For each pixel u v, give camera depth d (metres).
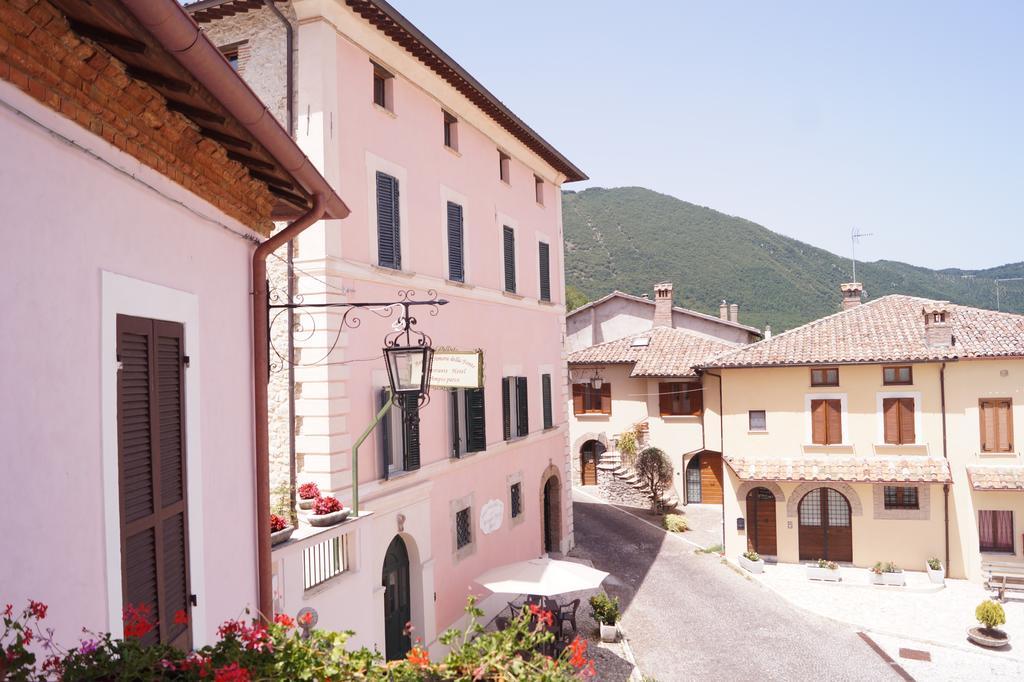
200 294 5.77
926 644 18.09
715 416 27.94
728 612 19.97
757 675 15.95
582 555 24.88
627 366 34.19
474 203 18.45
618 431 34.34
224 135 5.50
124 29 3.82
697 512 31.61
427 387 9.41
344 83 13.30
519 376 20.94
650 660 16.64
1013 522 22.92
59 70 3.92
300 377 12.64
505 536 19.75
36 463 3.68
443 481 16.34
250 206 6.80
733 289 105.31
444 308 16.64
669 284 37.69
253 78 13.21
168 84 4.52
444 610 16.00
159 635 4.91
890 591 22.02
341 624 10.22
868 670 16.39
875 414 24.23
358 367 13.37
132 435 4.70
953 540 23.30
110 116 4.43
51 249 3.84
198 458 5.62
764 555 24.88
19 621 3.48
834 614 20.05
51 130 3.85
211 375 5.96
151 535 4.88
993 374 23.17
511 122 19.67
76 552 3.98
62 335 3.91
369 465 13.58
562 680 4.08
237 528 6.41
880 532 23.81
